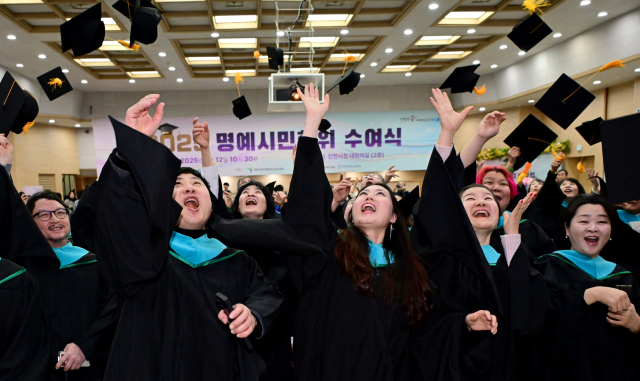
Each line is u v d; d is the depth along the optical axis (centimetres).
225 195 459
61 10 669
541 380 185
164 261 123
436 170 166
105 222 123
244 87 1224
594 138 273
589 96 218
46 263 183
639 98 905
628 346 173
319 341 154
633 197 118
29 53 855
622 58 790
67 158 1328
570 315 172
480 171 264
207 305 134
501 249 189
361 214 163
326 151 1238
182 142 1190
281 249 151
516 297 164
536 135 261
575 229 187
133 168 121
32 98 182
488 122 202
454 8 709
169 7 688
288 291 202
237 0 667
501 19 772
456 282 175
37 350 133
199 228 154
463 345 159
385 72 1105
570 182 388
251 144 1219
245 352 138
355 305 151
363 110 1288
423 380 161
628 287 169
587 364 169
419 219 171
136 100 1238
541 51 961
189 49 891
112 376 120
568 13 754
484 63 1056
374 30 798
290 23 757
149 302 130
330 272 160
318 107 159
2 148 157
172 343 126
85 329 191
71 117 1192
